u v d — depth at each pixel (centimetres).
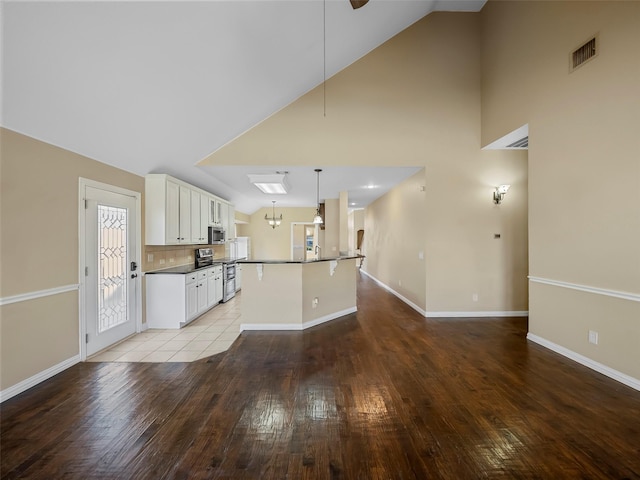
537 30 338
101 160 330
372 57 445
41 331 260
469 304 463
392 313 494
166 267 479
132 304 389
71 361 292
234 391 245
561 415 210
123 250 371
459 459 169
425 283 464
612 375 262
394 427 197
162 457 170
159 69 257
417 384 255
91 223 318
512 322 435
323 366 293
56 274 274
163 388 249
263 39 289
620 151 254
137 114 295
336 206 745
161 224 411
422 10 429
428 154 450
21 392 241
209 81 300
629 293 248
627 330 250
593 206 278
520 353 321
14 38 184
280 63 339
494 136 416
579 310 294
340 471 160
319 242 808
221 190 607
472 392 242
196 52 260
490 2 422
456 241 459
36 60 201
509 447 178
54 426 198
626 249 250
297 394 239
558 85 312
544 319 339
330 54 388
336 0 298
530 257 355
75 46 206
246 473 159
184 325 431
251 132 436
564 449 176
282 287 414
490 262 461
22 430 194
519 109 368
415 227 507
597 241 274
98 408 219
